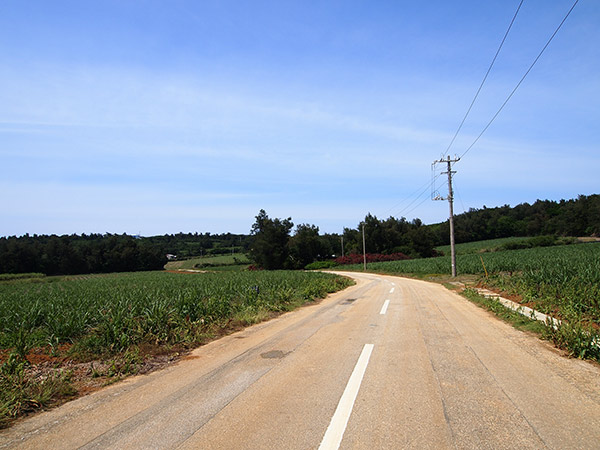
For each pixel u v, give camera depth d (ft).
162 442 11.91
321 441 11.64
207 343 28.30
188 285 71.61
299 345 25.49
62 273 271.49
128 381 19.31
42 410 15.35
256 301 47.44
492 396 15.16
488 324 31.48
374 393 15.79
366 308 44.96
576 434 11.78
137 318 31.91
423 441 11.48
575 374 17.81
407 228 362.12
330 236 395.34
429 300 51.80
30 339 28.60
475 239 351.05
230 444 11.62
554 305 36.24
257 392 16.35
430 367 19.40
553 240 240.94
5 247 255.70
